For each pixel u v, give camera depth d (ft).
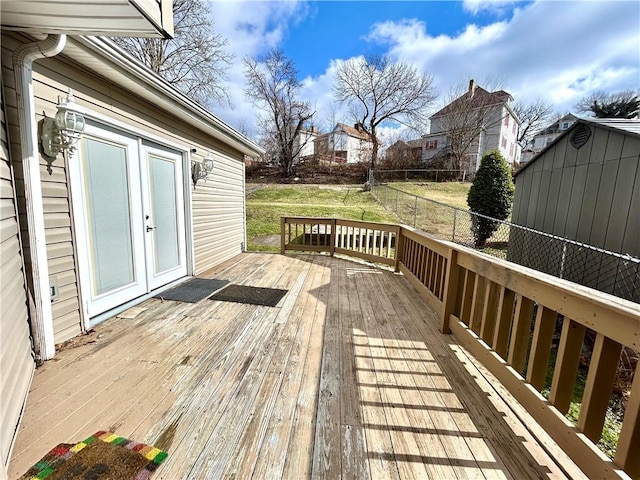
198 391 6.27
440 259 10.90
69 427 5.20
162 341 8.42
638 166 12.44
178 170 14.23
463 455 4.83
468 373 7.18
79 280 8.71
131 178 11.12
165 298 11.96
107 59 8.48
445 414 5.76
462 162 66.08
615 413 8.75
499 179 26.94
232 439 5.03
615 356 4.22
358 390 6.42
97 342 8.31
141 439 4.98
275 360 7.54
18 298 6.11
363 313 10.80
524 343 6.08
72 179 8.46
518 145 86.84
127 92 10.57
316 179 67.31
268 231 30.07
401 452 4.85
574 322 4.74
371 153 72.74
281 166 72.08
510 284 6.33
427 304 11.85
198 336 8.77
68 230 8.39
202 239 16.48
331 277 15.70
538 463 4.72
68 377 6.66
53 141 7.80
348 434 5.20
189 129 14.82
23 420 5.32
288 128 71.00
